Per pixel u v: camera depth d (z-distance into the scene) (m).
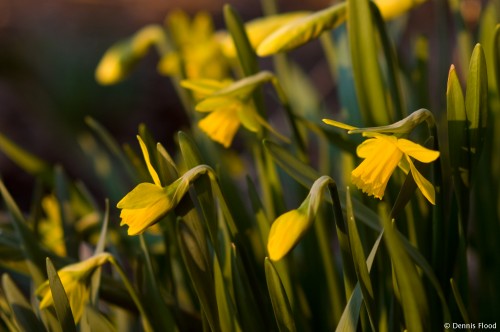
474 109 0.85
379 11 0.91
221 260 0.91
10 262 0.95
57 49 2.78
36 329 0.90
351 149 0.93
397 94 0.92
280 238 0.81
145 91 2.68
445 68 1.03
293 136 0.94
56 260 0.94
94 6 3.25
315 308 1.01
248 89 0.91
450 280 0.85
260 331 0.88
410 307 0.83
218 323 0.87
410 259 0.83
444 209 0.87
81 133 2.56
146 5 3.31
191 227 0.85
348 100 1.00
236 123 0.92
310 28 0.90
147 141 0.89
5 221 1.07
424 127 0.98
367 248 0.93
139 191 0.83
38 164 1.08
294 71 1.28
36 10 3.16
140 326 0.97
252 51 0.95
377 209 0.93
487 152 0.95
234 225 0.86
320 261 1.01
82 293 0.88
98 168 1.20
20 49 2.78
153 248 1.04
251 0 3.28
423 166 0.84
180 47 1.12
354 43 0.91
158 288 0.90
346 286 0.85
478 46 0.84
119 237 1.03
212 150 1.05
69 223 1.01
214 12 3.20
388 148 0.83
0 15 3.13
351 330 0.83
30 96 2.65
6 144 1.07
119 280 0.93
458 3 0.97
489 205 0.96
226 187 0.99
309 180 0.87
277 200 0.96
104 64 1.12
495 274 0.97
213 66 1.11
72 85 2.64
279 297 0.84
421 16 2.75
